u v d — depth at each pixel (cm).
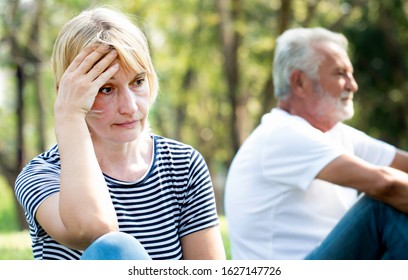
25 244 1179
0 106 3997
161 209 484
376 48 3222
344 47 770
